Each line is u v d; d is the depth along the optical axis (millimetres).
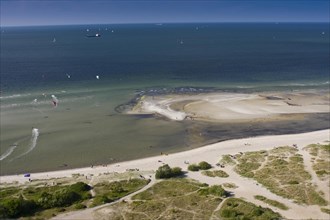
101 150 97625
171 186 75750
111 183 78062
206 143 102000
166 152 96750
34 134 106500
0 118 118000
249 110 127500
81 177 82250
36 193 73062
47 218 61781
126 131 109812
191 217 61844
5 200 67500
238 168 85188
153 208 65000
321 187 73250
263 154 92312
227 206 65625
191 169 85000
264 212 62719
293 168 82688
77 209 65000
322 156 89188
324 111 127438
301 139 103750
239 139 104375
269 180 77938
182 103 134500
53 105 131875
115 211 64312
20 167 87938
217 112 125188
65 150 97250
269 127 113125
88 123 115500
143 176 82000
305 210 65500
